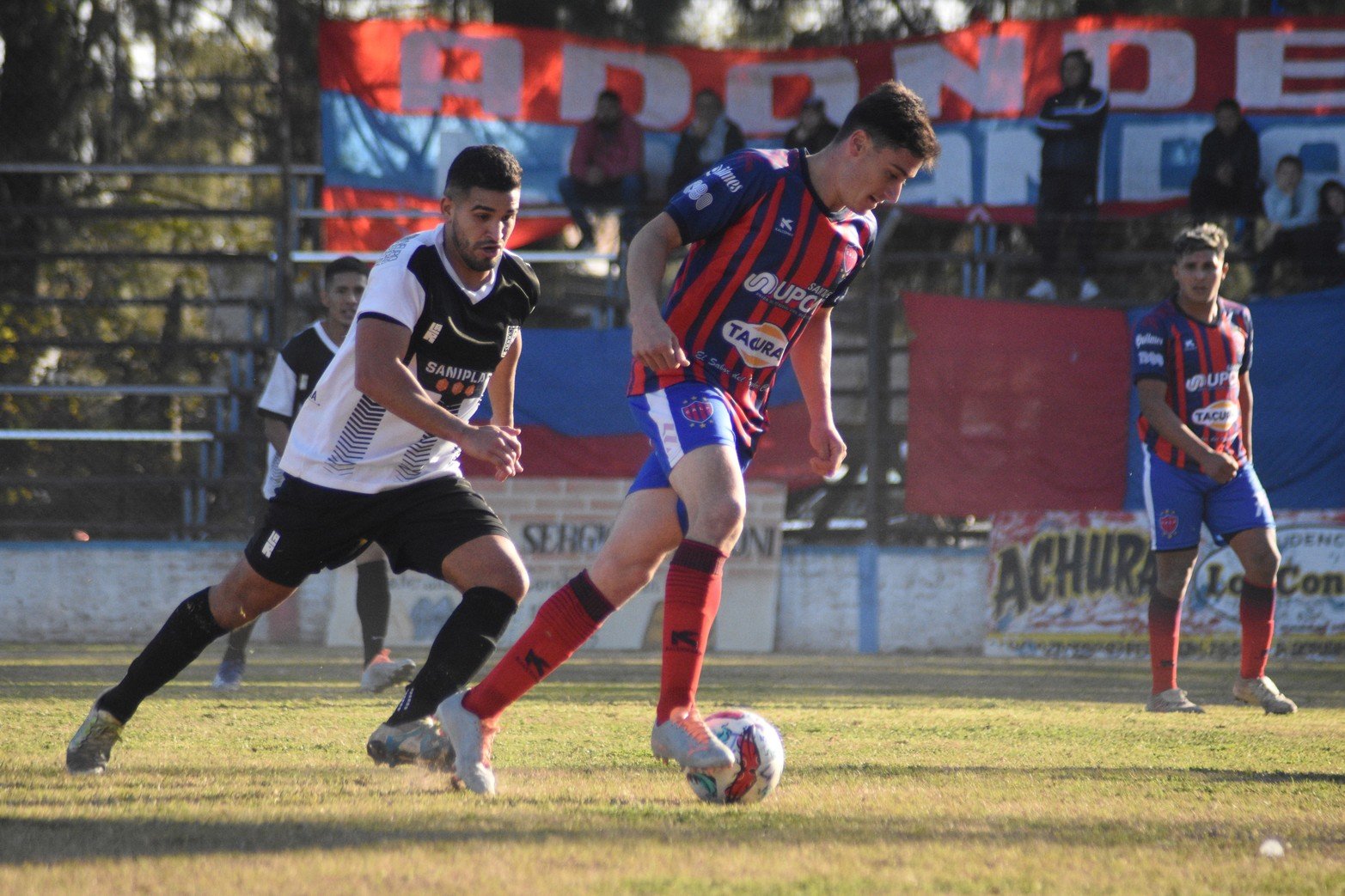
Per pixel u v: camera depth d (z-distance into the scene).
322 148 33.31
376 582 16.59
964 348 31.42
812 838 6.14
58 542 32.22
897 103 8.37
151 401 35.78
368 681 16.33
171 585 32.22
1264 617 15.32
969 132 32.62
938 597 31.80
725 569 31.69
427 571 8.88
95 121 41.75
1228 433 15.43
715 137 33.38
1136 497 31.03
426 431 8.12
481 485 31.58
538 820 6.55
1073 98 32.34
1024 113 32.50
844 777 8.75
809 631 32.00
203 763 9.16
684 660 7.73
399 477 8.70
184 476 34.12
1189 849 5.99
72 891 4.86
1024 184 32.62
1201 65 32.19
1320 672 24.66
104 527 33.66
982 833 6.34
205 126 41.22
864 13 39.06
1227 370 15.41
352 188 33.34
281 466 8.81
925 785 8.27
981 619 31.59
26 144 39.50
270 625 31.48
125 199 43.78
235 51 42.91
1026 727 12.96
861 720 13.62
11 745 10.39
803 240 8.52
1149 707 15.38
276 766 8.95
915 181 32.84
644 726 12.51
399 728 8.33
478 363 8.71
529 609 31.38
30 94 39.88
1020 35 32.44
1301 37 31.94
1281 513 29.27
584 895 4.86
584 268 36.56
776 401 32.03
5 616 31.94
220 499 34.91
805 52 33.16
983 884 5.18
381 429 8.55
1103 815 7.01
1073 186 32.38
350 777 8.34
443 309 8.40
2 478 33.56
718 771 7.40
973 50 32.56
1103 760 10.09
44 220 39.34
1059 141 32.38
